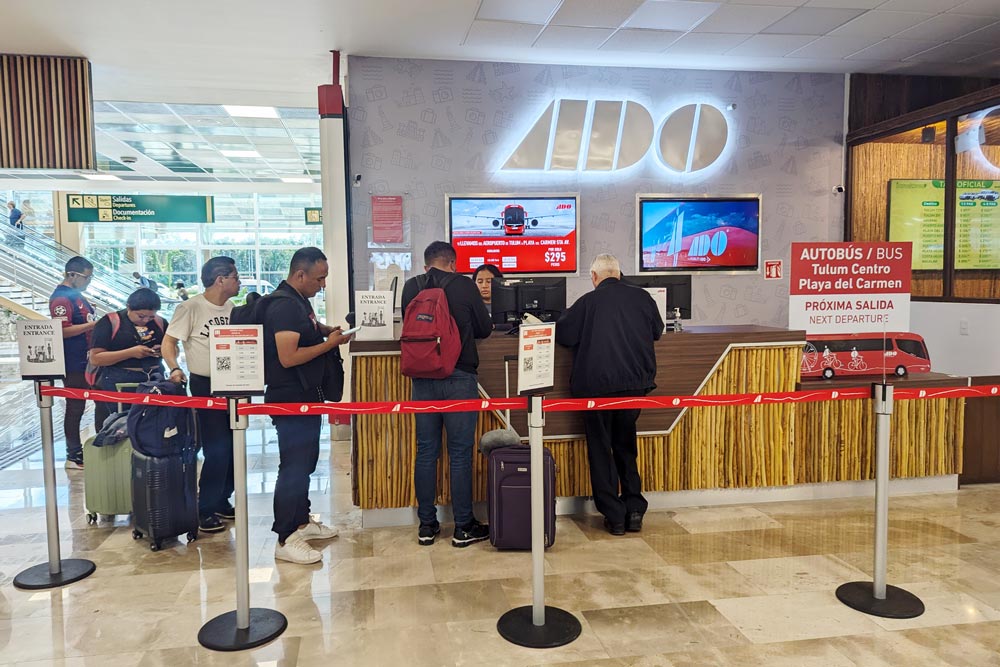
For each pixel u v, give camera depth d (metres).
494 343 3.81
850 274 3.17
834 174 7.36
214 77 7.13
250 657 2.49
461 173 6.73
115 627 2.72
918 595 2.95
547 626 2.66
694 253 7.15
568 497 4.04
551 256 6.91
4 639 2.63
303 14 5.34
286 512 3.35
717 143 7.09
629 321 3.62
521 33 5.87
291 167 13.18
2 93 6.29
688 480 4.12
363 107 6.52
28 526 3.90
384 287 5.44
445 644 2.57
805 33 5.96
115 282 12.38
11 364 9.12
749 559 3.36
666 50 6.38
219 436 3.80
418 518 3.82
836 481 4.30
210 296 3.81
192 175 13.73
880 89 7.33
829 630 2.66
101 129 9.86
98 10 5.20
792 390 4.18
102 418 4.73
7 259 10.18
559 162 6.87
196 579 3.17
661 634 2.63
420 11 5.32
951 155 6.39
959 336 6.45
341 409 2.82
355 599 2.95
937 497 4.32
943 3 5.28
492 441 3.55
